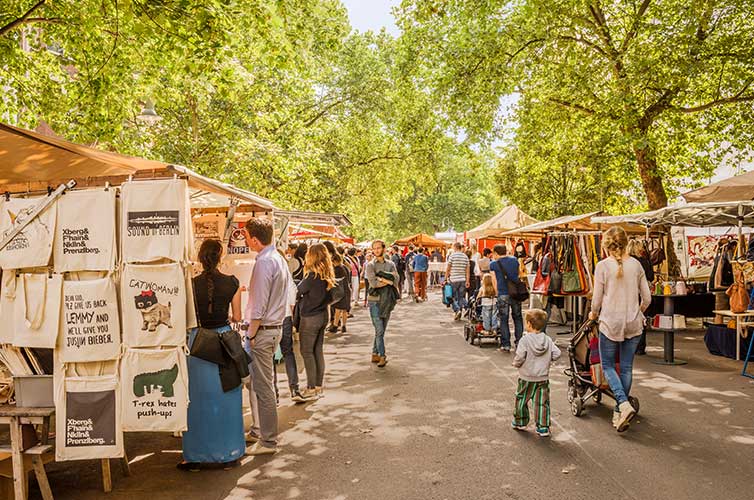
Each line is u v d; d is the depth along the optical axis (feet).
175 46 30.60
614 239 20.89
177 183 15.30
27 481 15.26
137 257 15.25
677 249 70.23
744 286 34.27
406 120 71.51
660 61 48.29
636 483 15.72
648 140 51.11
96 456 15.28
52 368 15.72
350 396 25.58
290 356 24.63
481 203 202.18
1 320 15.37
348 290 35.47
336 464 17.39
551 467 16.97
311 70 64.54
